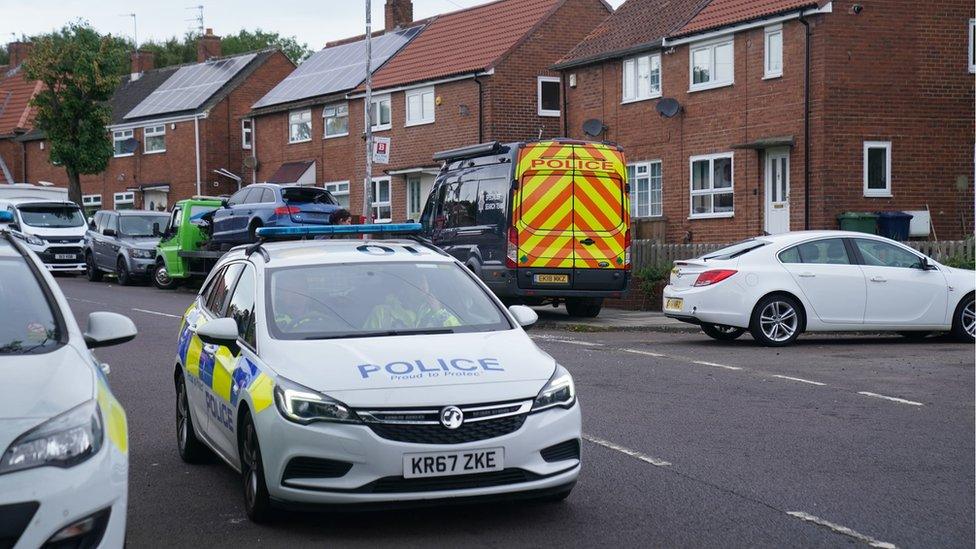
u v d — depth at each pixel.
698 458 8.08
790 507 6.68
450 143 36.66
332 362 6.27
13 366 5.02
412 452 5.86
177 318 20.58
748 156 26.81
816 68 24.89
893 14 25.22
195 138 49.41
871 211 25.12
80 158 41.38
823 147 24.78
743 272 15.30
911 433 8.98
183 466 8.26
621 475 7.57
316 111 42.94
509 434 6.01
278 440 6.02
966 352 14.55
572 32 36.44
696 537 6.07
